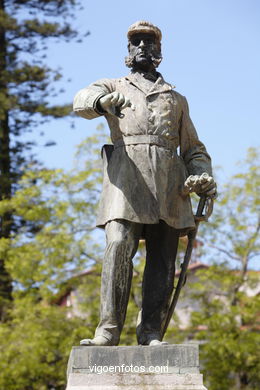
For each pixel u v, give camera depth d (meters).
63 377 17.59
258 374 17.84
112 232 6.38
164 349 5.92
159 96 6.71
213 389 17.72
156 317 6.60
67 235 18.61
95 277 18.39
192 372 5.88
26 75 22.81
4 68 23.00
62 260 18.44
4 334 17.80
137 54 6.87
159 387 5.82
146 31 6.90
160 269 6.64
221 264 19.11
